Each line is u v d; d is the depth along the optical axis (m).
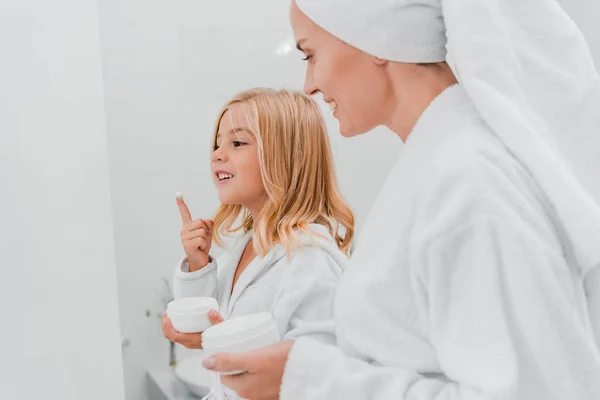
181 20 1.53
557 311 0.42
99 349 1.05
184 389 1.54
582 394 0.42
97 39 1.04
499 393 0.39
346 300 0.53
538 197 0.46
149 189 1.52
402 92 0.53
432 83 0.53
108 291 1.05
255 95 1.12
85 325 1.04
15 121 0.98
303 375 0.51
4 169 0.98
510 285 0.42
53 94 1.01
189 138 1.55
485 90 0.47
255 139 1.09
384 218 0.51
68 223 1.02
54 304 1.02
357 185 1.59
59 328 1.02
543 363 0.42
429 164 0.48
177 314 0.87
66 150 1.02
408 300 0.49
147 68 1.51
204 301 0.90
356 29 0.51
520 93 0.49
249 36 1.58
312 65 0.58
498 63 0.49
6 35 0.97
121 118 1.49
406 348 0.49
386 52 0.51
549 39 0.52
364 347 0.51
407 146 0.52
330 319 0.96
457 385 0.45
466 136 0.47
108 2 1.47
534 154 0.45
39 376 1.01
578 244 0.44
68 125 1.02
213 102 1.57
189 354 1.59
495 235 0.42
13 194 0.99
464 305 0.43
